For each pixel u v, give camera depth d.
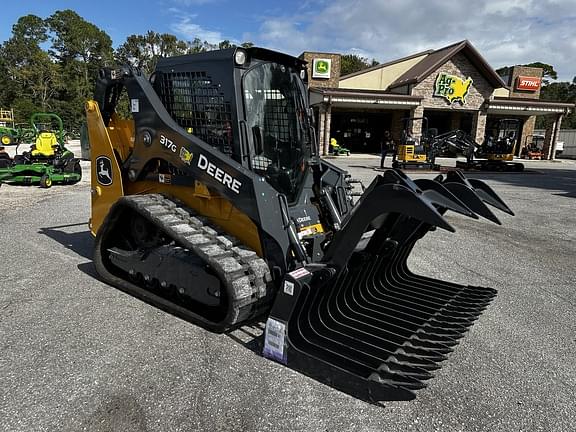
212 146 3.50
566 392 2.67
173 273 3.50
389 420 2.34
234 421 2.29
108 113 4.36
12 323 3.34
